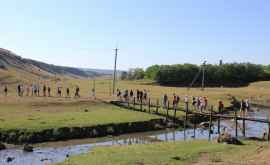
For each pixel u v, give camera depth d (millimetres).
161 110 71000
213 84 170875
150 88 126875
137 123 57469
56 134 47031
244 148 37438
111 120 56281
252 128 62688
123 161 30922
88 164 30188
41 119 52969
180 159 32062
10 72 136125
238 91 123562
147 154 33875
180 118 66438
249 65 182000
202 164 29859
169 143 40250
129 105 74688
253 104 102812
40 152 39906
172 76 169000
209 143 40219
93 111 65250
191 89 127625
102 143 46375
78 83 145750
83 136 48969
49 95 82750
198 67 172750
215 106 82938
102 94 94375
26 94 86062
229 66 177000
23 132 45406
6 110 59812
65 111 63281
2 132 44719
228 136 41125
